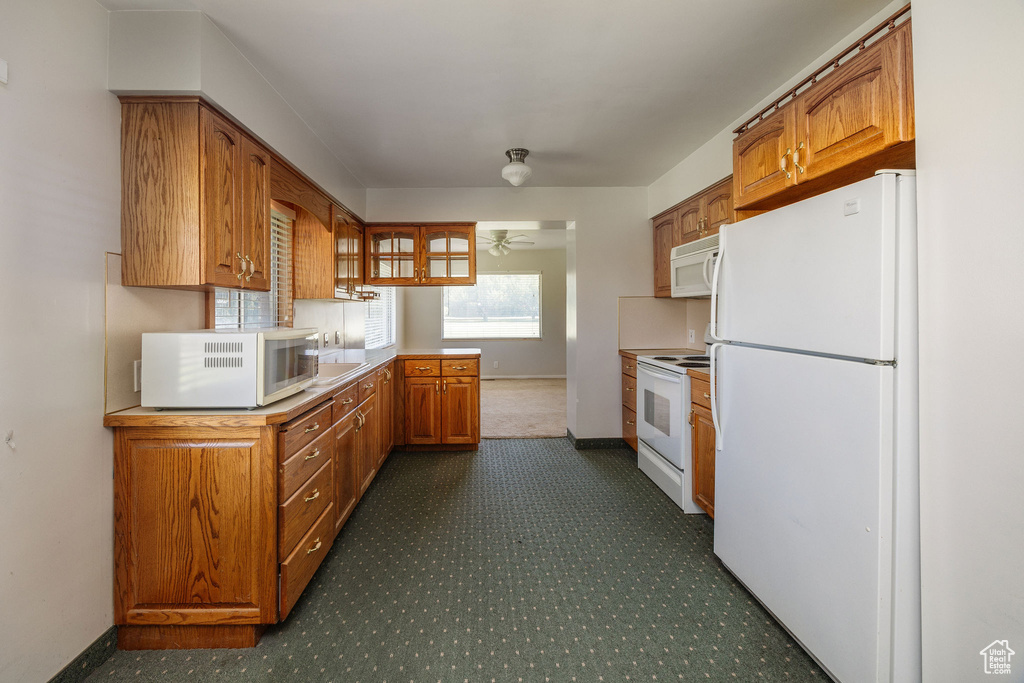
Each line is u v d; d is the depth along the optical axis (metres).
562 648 1.67
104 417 1.62
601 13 1.79
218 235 1.82
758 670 1.57
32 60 1.36
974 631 1.13
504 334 8.66
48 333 1.42
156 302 1.90
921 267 1.26
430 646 1.69
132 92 1.67
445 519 2.77
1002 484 1.06
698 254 3.17
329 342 3.87
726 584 2.08
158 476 1.66
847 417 1.39
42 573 1.40
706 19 1.83
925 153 1.25
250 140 2.10
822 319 1.50
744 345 1.99
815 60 2.13
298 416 1.86
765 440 1.80
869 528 1.32
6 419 1.30
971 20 1.12
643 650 1.66
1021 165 1.01
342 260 3.47
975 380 1.12
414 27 1.85
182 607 1.67
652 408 3.38
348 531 2.61
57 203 1.45
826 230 1.48
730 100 2.52
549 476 3.52
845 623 1.41
